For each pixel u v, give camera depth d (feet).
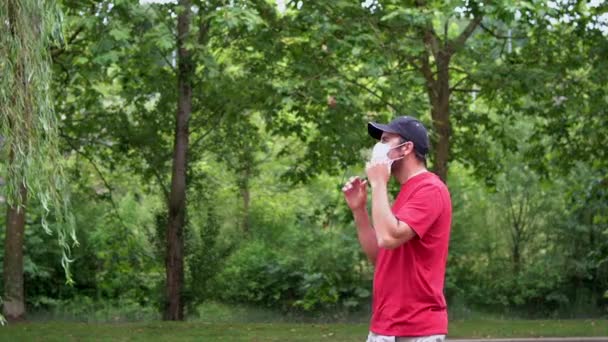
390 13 53.67
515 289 88.07
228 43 65.26
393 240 14.32
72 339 50.80
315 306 87.04
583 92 66.49
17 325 58.44
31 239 79.05
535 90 60.44
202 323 62.54
